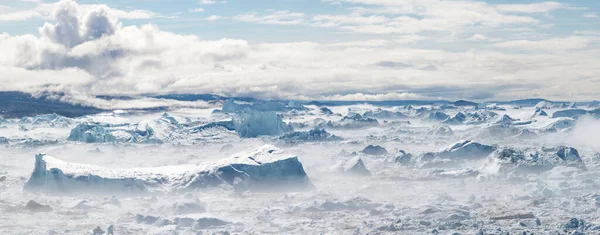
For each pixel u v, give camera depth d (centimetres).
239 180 19262
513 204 16700
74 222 14675
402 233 13188
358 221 14675
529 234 12800
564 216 14688
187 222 14125
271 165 19650
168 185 19050
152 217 14588
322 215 15538
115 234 13150
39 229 13862
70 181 18412
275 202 17438
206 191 18838
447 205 16238
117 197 18225
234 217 15012
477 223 13825
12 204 16650
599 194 17062
